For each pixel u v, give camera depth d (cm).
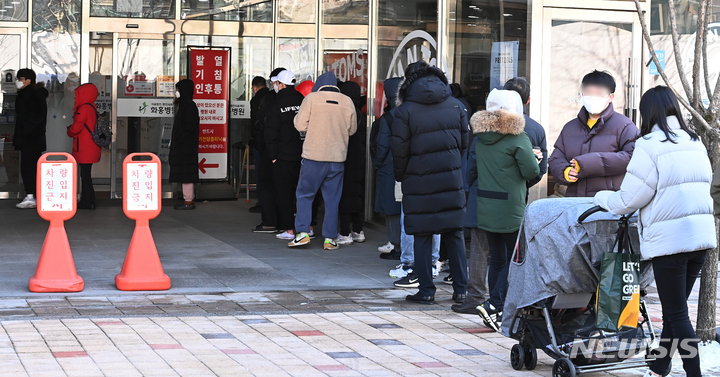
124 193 636
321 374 423
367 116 1048
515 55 791
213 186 1323
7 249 812
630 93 807
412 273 680
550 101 780
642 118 407
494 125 534
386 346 487
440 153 598
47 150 1259
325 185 855
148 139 1301
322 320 554
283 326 532
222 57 1316
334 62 1176
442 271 753
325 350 473
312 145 833
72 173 629
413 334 520
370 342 496
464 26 855
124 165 640
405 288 678
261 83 1076
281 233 947
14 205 1174
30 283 618
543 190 775
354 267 770
